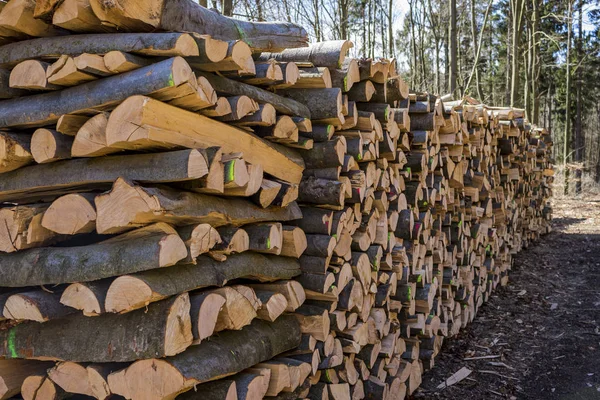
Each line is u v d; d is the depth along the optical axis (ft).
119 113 6.14
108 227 6.24
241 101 7.61
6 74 7.27
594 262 27.55
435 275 15.62
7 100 7.37
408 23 79.71
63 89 6.88
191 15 7.60
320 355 9.59
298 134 9.74
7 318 6.89
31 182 7.02
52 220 6.70
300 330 9.20
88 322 6.47
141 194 6.03
